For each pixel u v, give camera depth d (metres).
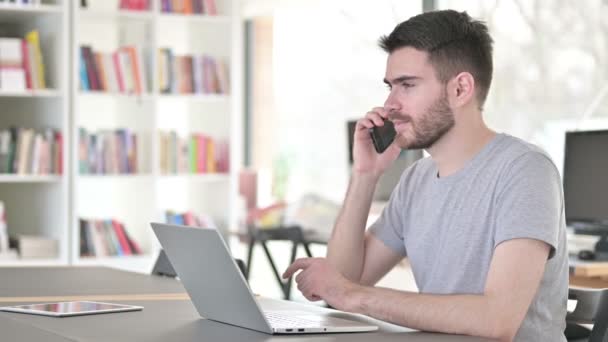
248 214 7.28
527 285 2.21
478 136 2.55
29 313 2.33
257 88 9.70
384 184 6.84
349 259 2.87
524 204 2.31
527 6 6.68
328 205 7.14
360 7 8.29
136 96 6.22
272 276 8.82
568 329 3.56
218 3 6.56
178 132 6.78
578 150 4.92
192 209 6.84
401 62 2.56
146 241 6.32
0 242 5.89
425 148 2.60
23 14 6.12
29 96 6.27
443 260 2.53
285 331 2.03
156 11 6.22
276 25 9.50
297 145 9.45
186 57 6.43
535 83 6.64
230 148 6.50
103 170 6.18
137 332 2.04
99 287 2.97
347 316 2.36
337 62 8.75
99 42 6.44
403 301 2.17
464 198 2.51
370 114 2.83
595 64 6.26
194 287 2.22
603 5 6.20
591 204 4.83
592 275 4.27
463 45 2.53
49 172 6.02
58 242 6.03
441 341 1.99
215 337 1.98
